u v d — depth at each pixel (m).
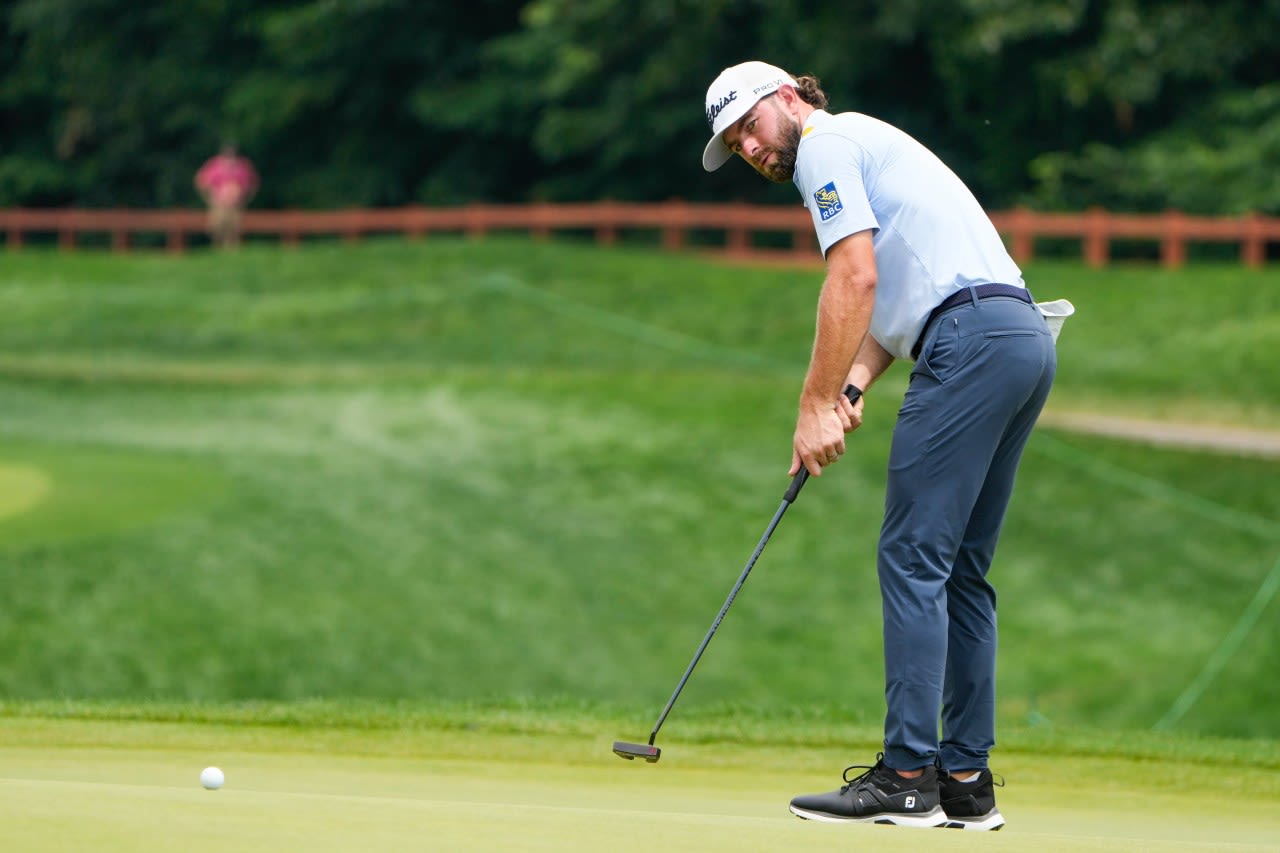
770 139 13.66
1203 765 18.25
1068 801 16.11
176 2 121.75
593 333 73.12
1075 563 45.97
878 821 13.14
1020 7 86.31
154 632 37.62
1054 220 79.88
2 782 11.47
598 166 112.25
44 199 131.88
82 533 42.78
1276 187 87.31
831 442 13.20
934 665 13.09
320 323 78.00
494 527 46.50
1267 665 39.62
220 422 58.28
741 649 39.84
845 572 44.62
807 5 97.31
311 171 122.38
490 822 10.71
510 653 38.75
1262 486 50.31
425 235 113.62
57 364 71.12
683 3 99.88
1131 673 39.38
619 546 45.59
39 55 126.75
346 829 10.22
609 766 17.17
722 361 67.94
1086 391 61.12
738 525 47.50
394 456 52.91
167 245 126.94
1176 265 78.50
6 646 36.06
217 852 9.37
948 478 13.05
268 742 17.83
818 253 87.88
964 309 13.02
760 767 17.48
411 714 20.09
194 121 123.00
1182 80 92.12
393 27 113.94
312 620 39.25
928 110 101.50
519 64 110.31
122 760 16.30
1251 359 62.62
